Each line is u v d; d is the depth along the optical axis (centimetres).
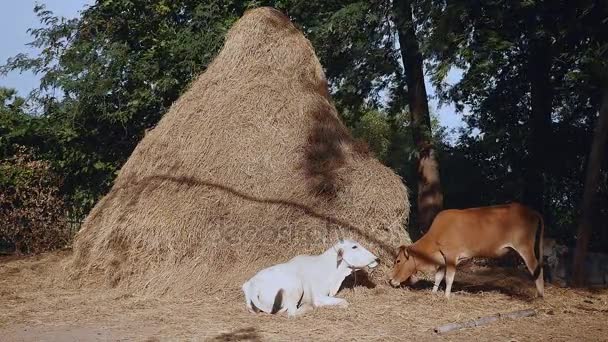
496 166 2045
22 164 1766
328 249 1064
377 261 1042
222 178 1199
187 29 1908
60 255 1628
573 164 1881
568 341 854
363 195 1180
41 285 1234
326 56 1764
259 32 1350
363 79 1745
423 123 1769
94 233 1238
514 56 1761
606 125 1329
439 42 1493
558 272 1363
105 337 880
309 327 913
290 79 1317
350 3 1770
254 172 1205
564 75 1702
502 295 1138
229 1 1945
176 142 1274
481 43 1509
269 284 992
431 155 1770
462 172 2081
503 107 1980
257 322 944
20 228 1739
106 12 1984
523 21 1570
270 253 1123
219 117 1270
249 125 1255
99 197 1886
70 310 1037
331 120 1281
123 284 1156
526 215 1097
